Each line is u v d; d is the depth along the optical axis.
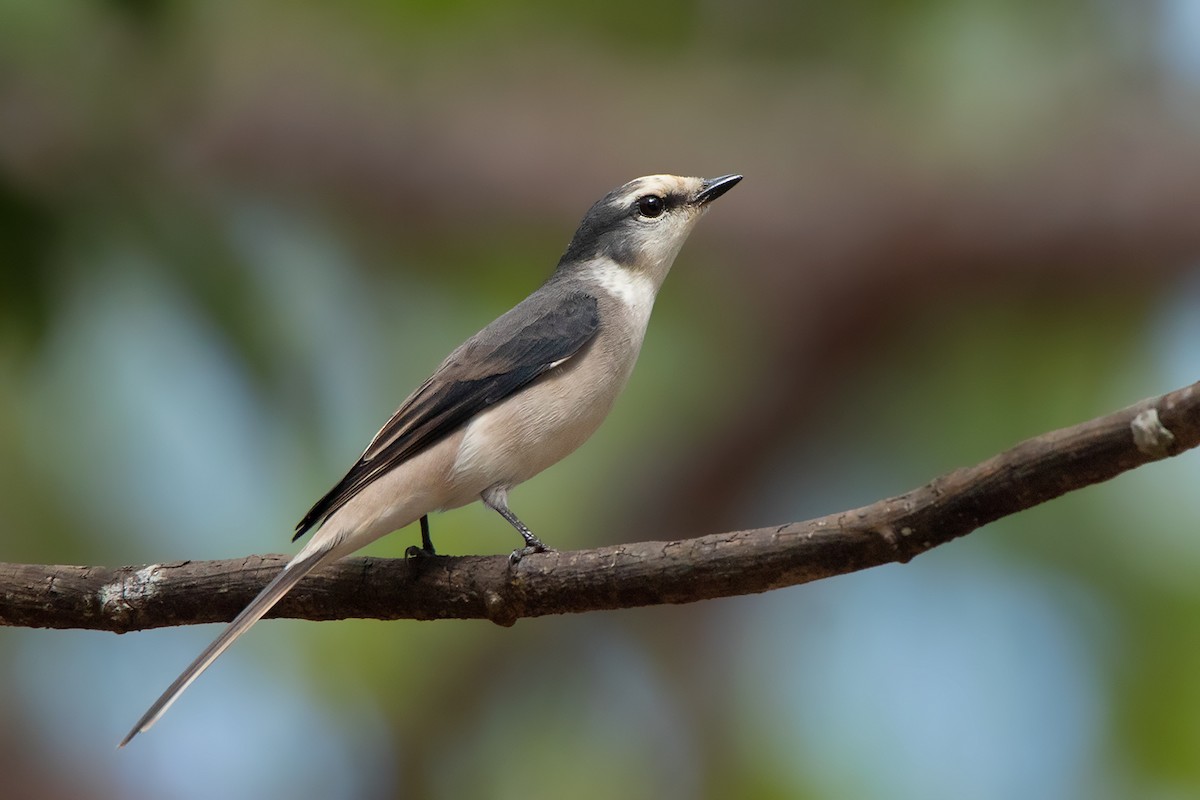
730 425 14.97
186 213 9.43
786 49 15.41
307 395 9.80
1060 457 5.81
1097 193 14.06
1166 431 5.59
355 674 14.16
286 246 13.04
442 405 8.37
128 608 7.56
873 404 14.95
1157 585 13.44
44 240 9.01
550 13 15.12
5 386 12.52
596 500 14.99
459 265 14.93
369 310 13.93
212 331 9.54
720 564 6.67
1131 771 13.02
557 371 8.64
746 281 15.07
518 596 7.19
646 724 14.48
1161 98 14.60
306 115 13.84
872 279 14.62
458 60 14.97
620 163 14.95
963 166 14.66
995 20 14.57
